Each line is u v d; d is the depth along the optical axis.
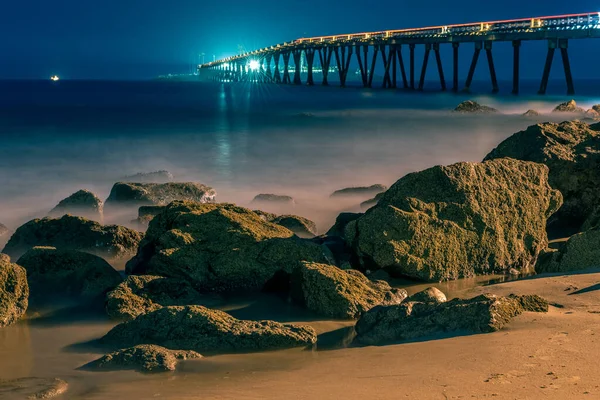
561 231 14.28
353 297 9.58
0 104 78.19
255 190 23.17
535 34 68.75
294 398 6.01
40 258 11.20
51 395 6.71
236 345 8.10
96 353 8.26
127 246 13.39
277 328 8.38
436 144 35.59
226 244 11.15
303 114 56.00
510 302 8.18
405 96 85.06
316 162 30.33
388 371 6.69
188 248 11.04
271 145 36.62
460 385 5.95
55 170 28.67
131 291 10.20
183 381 6.98
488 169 12.39
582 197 14.30
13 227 18.31
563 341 7.00
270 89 138.12
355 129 43.56
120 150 35.03
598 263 11.00
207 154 33.38
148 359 7.52
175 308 8.65
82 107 71.88
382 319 8.38
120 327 8.74
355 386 6.25
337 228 13.88
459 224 11.62
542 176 12.93
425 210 11.57
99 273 11.09
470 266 11.56
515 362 6.47
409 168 28.23
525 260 12.16
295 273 10.28
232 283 10.86
